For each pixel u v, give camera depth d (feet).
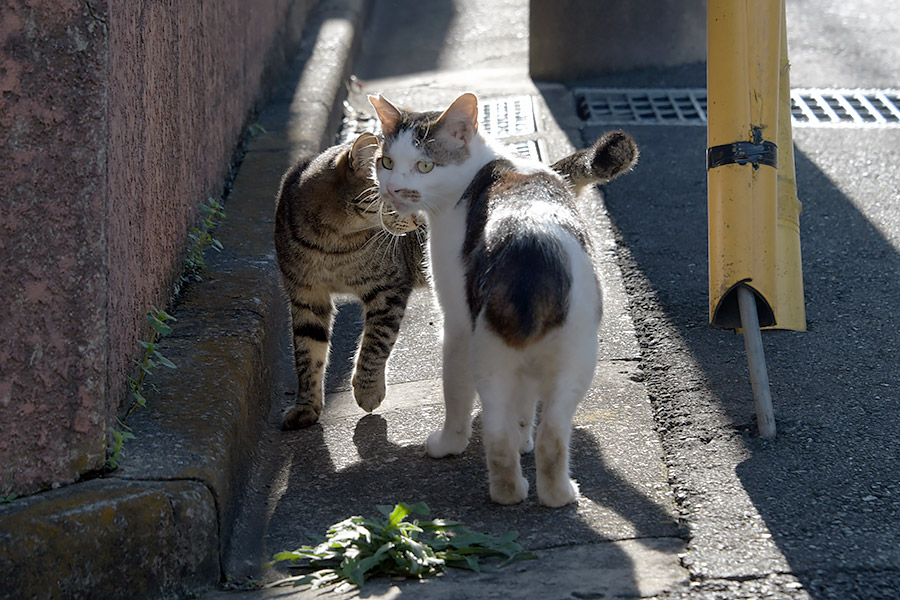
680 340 17.46
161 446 12.42
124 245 13.60
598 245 21.15
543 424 12.32
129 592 11.04
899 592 10.21
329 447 15.51
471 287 12.42
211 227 20.36
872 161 24.44
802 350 16.75
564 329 11.80
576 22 31.78
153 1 16.06
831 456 13.37
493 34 39.19
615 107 29.43
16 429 11.22
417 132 14.20
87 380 11.46
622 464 13.76
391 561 11.48
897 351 16.51
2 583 10.34
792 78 29.94
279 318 18.93
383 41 40.11
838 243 20.75
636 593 10.28
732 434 14.24
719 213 14.82
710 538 11.55
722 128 14.67
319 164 16.49
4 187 10.82
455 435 14.53
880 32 33.50
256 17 27.91
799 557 10.95
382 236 16.15
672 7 32.01
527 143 26.63
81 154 11.07
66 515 10.74
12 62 10.64
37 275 11.07
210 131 21.58
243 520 13.33
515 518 12.51
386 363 17.31
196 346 15.30
